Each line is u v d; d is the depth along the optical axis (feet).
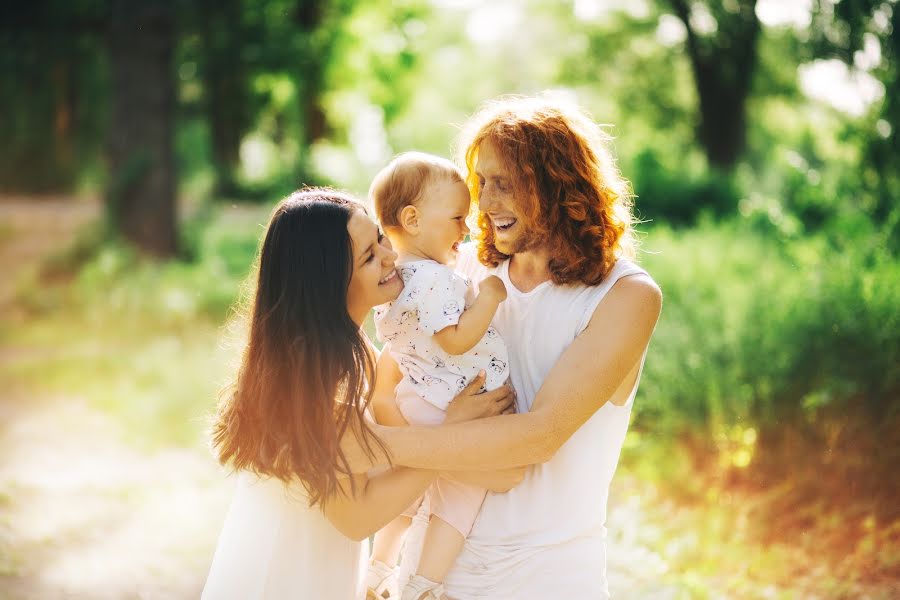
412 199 8.23
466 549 7.66
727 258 28.73
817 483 17.08
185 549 17.29
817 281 20.16
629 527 16.44
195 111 66.59
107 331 37.68
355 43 77.15
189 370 28.94
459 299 7.74
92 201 88.28
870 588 14.55
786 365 18.39
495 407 7.54
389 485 7.28
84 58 56.54
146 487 20.81
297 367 7.16
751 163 84.23
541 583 7.51
